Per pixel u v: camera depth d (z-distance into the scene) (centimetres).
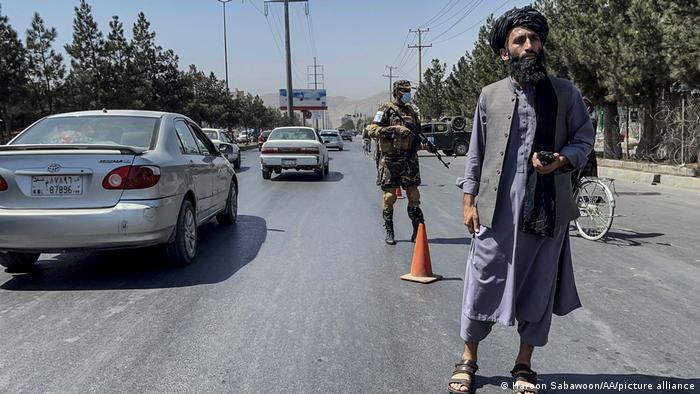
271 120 8738
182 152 654
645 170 1653
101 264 631
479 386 338
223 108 4675
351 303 491
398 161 711
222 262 637
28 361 374
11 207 529
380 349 393
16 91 2281
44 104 2538
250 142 6375
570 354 386
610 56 1714
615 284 552
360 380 347
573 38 1816
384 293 521
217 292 523
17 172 529
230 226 866
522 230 297
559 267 320
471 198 315
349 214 986
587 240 768
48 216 520
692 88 1416
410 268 611
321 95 10775
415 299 504
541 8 2205
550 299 310
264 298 505
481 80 3097
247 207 1079
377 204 1116
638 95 1716
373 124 708
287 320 449
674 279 570
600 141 2667
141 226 535
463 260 646
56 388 337
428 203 1114
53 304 491
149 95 2950
